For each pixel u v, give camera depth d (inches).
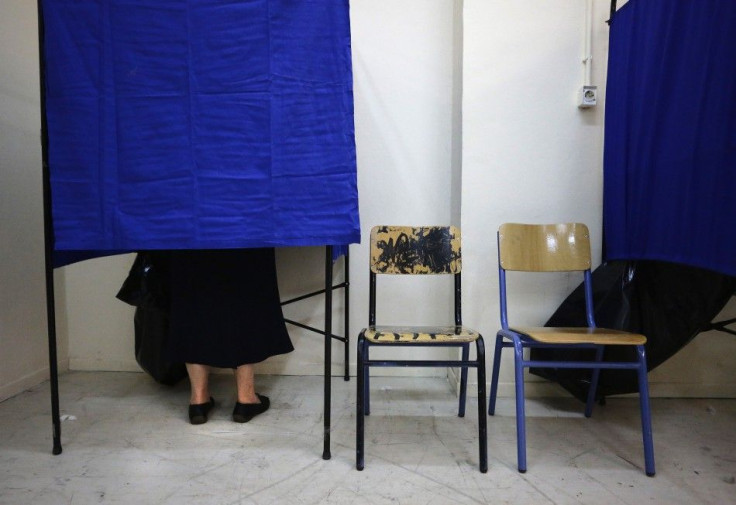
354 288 81.0
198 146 47.4
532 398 71.4
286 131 47.1
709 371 71.1
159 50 47.3
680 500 41.9
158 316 68.5
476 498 41.8
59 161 48.1
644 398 47.3
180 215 47.6
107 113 47.7
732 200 42.4
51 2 47.3
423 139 80.0
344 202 46.9
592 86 68.7
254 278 59.1
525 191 70.8
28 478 44.8
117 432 56.2
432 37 79.3
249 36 46.8
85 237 48.1
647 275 61.0
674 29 51.3
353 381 78.4
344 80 46.7
